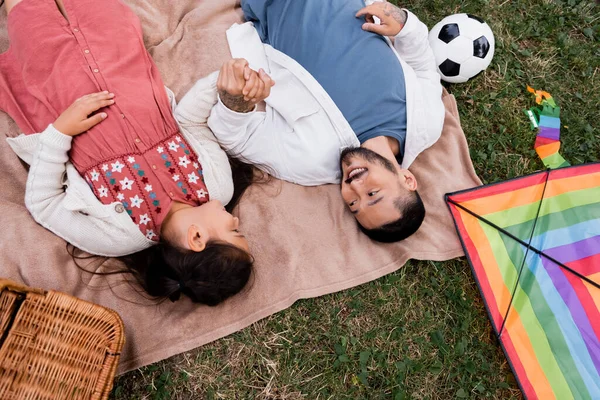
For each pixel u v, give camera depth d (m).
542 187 2.04
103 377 1.45
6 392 1.38
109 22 1.77
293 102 1.86
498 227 1.96
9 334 1.41
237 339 1.81
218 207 1.67
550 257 1.93
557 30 2.48
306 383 1.80
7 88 1.79
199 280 1.57
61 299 1.48
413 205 1.81
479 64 2.14
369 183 1.76
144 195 1.63
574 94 2.39
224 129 1.76
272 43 2.03
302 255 1.92
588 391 1.77
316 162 1.87
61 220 1.64
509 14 2.46
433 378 1.86
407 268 1.98
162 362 1.75
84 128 1.62
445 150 2.16
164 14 2.17
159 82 1.84
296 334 1.85
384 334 1.90
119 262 1.81
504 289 1.90
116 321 1.50
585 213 2.02
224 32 2.14
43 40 1.70
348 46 1.90
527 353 1.82
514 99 2.34
